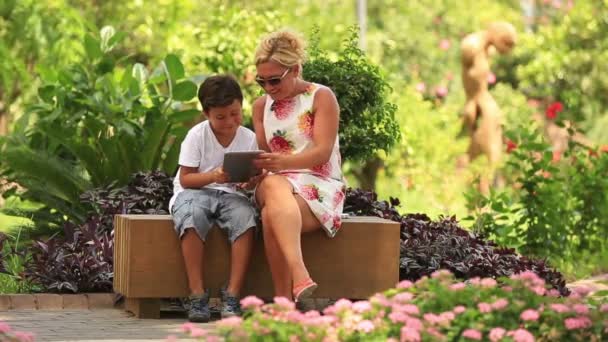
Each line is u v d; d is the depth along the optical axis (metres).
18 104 21.20
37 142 13.81
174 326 8.81
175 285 9.05
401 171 22.66
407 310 6.47
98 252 10.67
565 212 13.66
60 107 13.52
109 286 10.38
